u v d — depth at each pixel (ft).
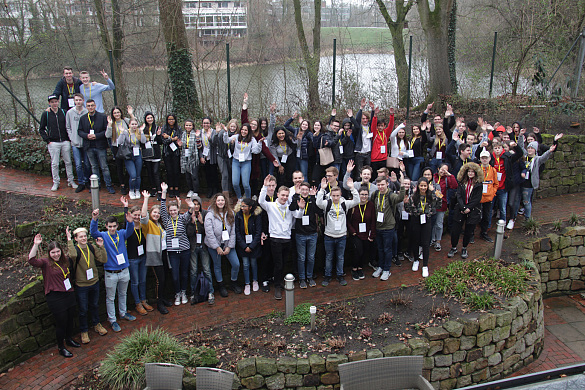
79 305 23.49
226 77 41.78
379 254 28.71
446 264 29.71
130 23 46.91
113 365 20.36
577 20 54.08
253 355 21.02
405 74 47.44
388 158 32.96
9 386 20.84
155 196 33.40
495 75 53.11
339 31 47.26
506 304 23.79
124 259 24.64
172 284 28.12
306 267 28.60
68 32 47.78
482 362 22.50
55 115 31.60
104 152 32.12
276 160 31.73
